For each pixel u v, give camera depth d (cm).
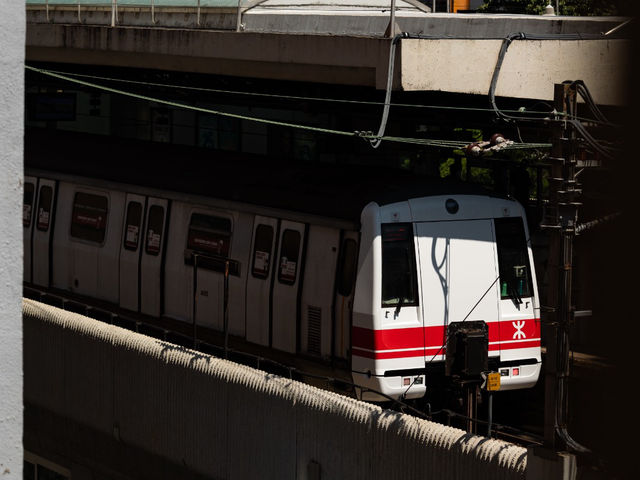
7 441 664
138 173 3578
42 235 3956
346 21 3612
